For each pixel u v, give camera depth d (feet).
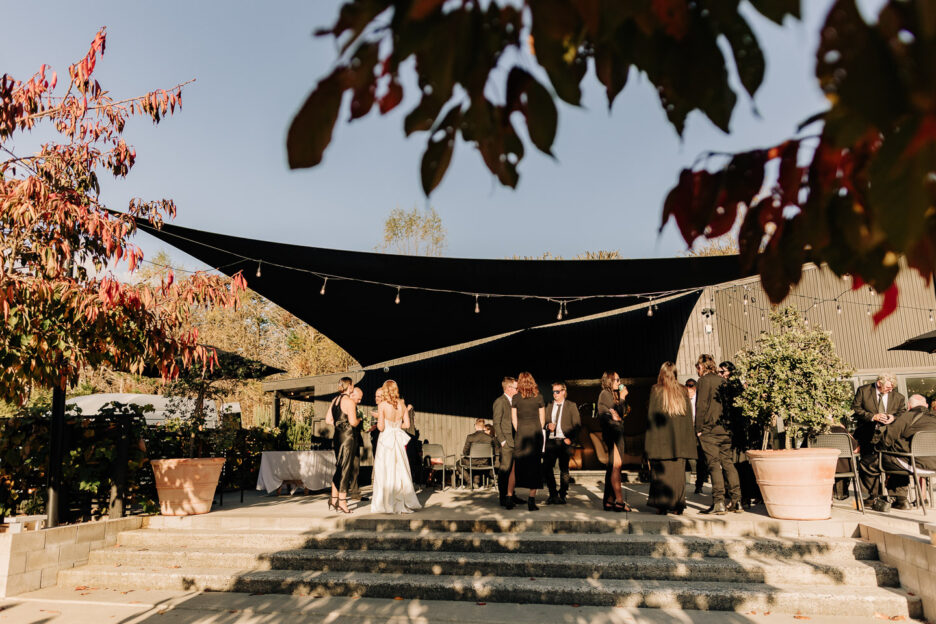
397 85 2.32
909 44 1.64
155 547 21.99
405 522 21.83
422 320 34.88
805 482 19.27
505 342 41.65
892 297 2.49
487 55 2.32
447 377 42.86
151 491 27.40
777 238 2.82
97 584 20.02
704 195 2.79
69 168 18.69
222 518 23.50
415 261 26.00
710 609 15.89
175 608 17.22
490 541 19.84
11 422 24.06
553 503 25.35
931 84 1.62
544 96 2.38
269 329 100.73
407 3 2.07
